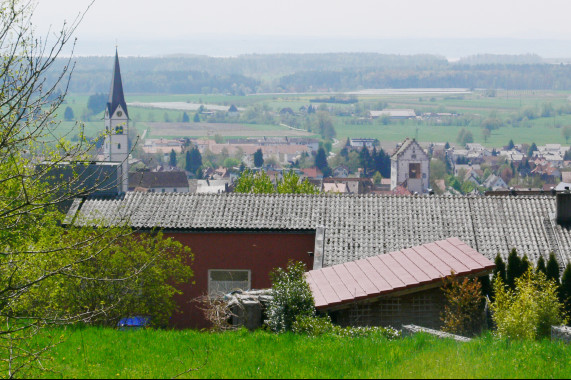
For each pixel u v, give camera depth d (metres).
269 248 50.84
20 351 23.02
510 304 31.31
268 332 30.72
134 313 39.56
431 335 26.42
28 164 27.56
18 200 24.41
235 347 25.58
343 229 50.78
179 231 50.50
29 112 22.94
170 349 25.52
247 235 50.78
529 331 28.41
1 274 25.97
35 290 29.58
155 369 22.28
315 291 35.16
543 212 52.59
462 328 31.53
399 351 23.39
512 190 85.81
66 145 26.81
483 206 53.31
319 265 46.81
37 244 31.75
